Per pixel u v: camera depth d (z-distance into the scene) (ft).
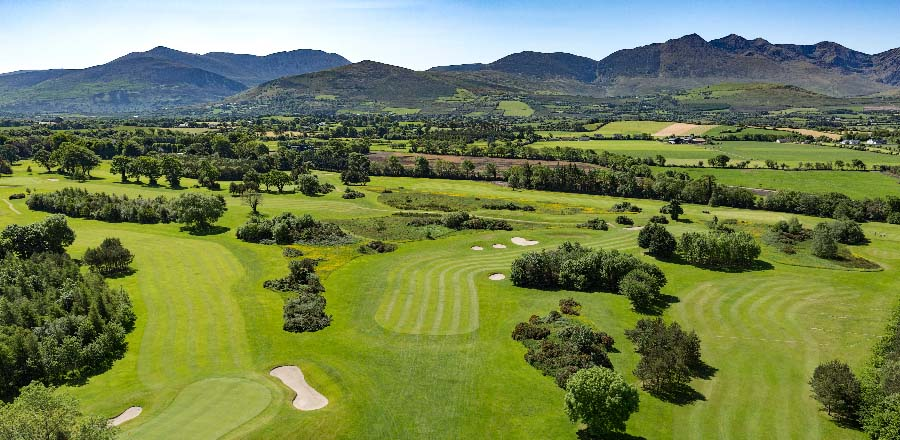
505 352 215.51
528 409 176.55
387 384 191.52
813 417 172.35
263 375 197.36
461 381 193.36
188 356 210.59
